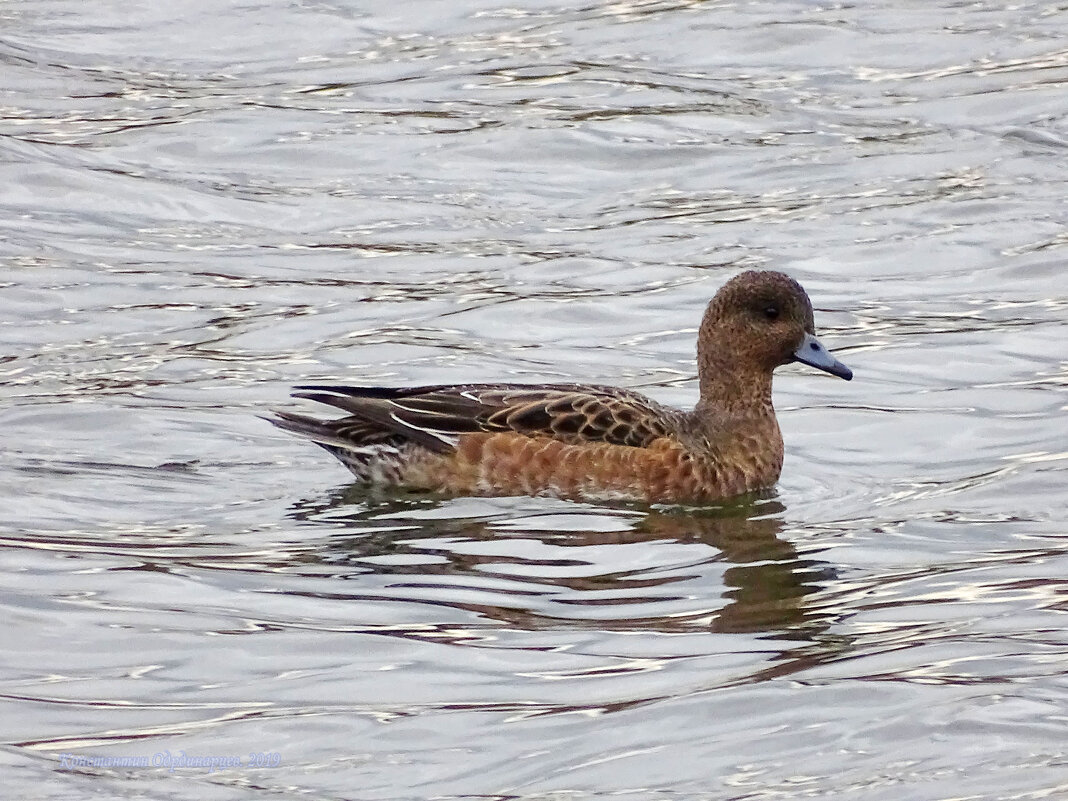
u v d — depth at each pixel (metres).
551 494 14.02
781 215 21.06
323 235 20.67
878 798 8.65
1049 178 21.91
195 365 16.84
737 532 13.18
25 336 17.55
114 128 23.38
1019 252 19.73
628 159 22.77
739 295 14.44
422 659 10.52
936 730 9.34
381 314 18.28
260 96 24.66
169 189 21.66
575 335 17.92
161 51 26.36
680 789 8.79
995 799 8.59
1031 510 13.42
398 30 27.31
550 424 14.09
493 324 18.09
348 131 23.44
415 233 20.73
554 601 11.56
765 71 25.62
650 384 16.59
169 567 12.09
